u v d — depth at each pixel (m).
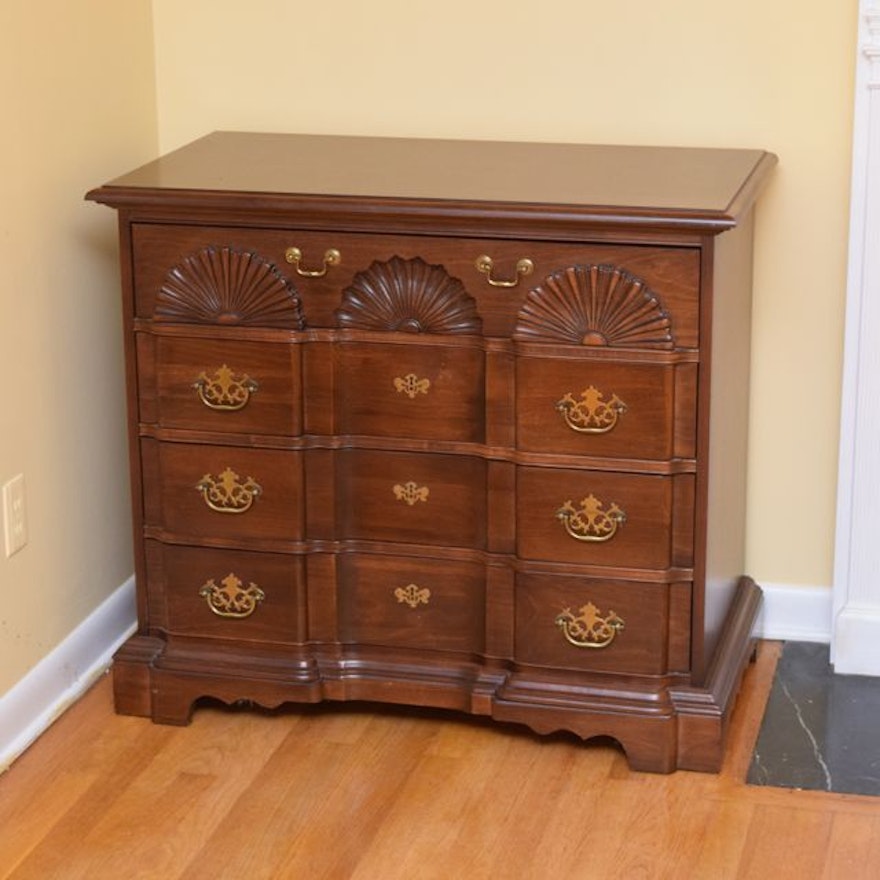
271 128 3.21
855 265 2.90
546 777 2.74
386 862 2.53
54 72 2.86
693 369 2.60
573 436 2.65
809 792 2.69
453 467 2.74
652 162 2.86
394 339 2.69
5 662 2.82
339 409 2.75
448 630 2.81
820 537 3.15
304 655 2.85
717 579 2.82
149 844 2.58
